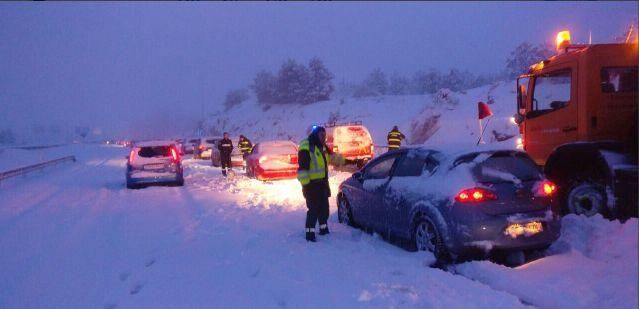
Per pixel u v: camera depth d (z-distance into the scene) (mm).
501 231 6082
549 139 8781
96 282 5906
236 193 13406
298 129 61375
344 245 7258
